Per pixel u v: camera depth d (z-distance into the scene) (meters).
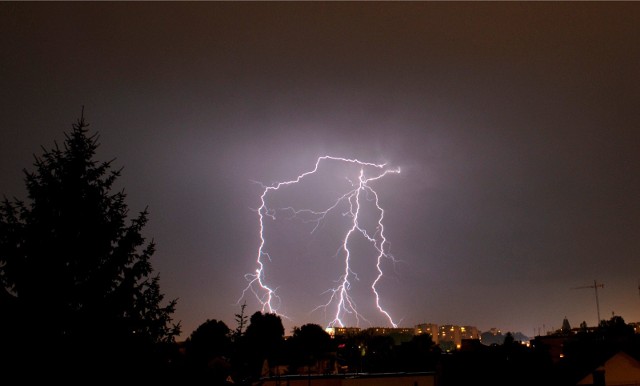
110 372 11.85
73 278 12.04
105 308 12.13
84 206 12.56
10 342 10.95
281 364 43.34
